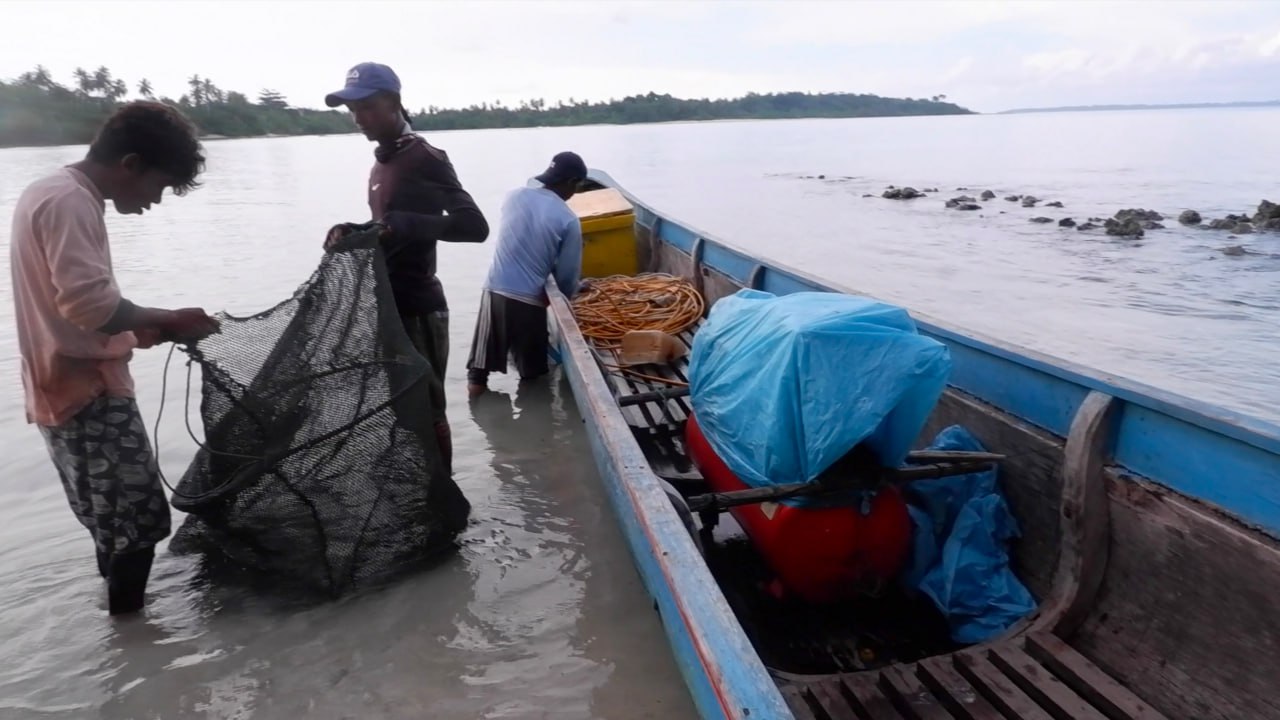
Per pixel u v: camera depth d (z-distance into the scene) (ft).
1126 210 55.57
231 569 12.07
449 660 10.80
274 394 11.23
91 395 10.07
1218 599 8.14
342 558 11.91
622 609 11.91
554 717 9.80
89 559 12.98
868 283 36.24
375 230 12.01
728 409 11.05
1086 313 30.40
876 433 9.68
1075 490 9.39
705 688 7.48
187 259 38.93
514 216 19.86
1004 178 95.71
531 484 15.74
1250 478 7.90
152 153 9.75
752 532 10.87
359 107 13.05
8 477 15.74
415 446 12.16
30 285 9.45
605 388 12.98
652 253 26.99
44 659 10.71
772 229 55.06
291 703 10.02
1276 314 29.81
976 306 31.63
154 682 10.32
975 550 10.40
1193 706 8.16
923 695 8.63
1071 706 8.22
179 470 16.14
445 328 14.55
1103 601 9.51
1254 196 70.38
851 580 10.16
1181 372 23.62
